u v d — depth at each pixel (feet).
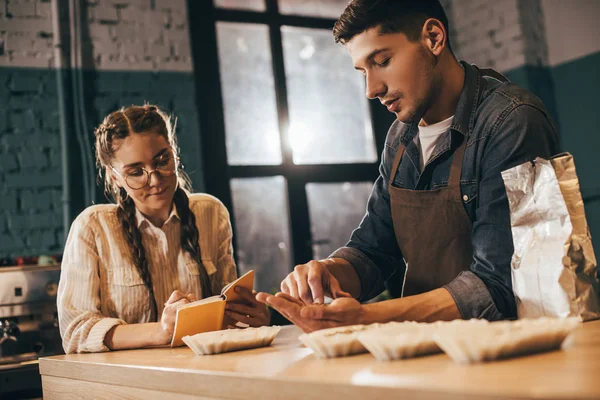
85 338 5.14
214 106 13.05
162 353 4.31
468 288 3.80
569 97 14.83
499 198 4.14
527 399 1.63
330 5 15.03
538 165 3.60
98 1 12.24
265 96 14.03
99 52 12.13
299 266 4.43
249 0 13.98
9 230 11.21
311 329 3.47
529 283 3.61
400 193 4.92
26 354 8.55
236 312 5.00
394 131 5.43
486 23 15.34
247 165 13.33
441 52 4.46
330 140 14.75
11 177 11.32
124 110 5.89
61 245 11.50
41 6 11.84
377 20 4.30
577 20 14.62
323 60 14.92
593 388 1.63
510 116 4.22
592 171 14.42
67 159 11.60
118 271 5.77
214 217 6.40
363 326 3.12
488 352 2.29
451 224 4.67
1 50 11.50
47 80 11.75
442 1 16.16
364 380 2.15
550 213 3.54
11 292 8.55
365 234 5.42
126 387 3.63
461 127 4.54
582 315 3.41
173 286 5.99
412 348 2.60
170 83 12.66
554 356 2.31
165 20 12.78
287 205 13.76
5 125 11.39
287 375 2.47
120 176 5.70
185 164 12.60
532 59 14.79
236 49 13.85
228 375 2.70
